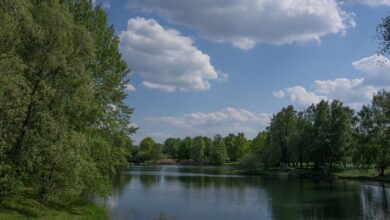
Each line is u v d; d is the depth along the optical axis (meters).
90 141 28.06
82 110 24.36
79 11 30.33
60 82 22.45
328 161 88.50
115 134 33.03
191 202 43.84
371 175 78.31
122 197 47.53
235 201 44.94
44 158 21.98
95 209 31.36
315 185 64.12
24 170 22.11
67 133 23.16
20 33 20.52
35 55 21.53
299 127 105.50
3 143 20.20
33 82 21.59
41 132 21.88
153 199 46.06
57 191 23.80
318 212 37.28
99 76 31.47
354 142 83.50
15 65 19.34
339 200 45.34
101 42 31.77
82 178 26.47
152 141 195.50
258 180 75.88
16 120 20.97
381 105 66.31
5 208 21.81
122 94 33.56
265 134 142.38
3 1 19.47
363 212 37.03
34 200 25.72
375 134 73.19
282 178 82.00
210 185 64.69
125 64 34.72
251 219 34.06
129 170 122.81
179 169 131.00
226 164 180.38
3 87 18.78
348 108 91.00
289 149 101.88
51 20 21.69
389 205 41.22
